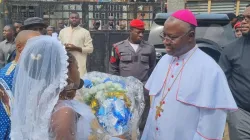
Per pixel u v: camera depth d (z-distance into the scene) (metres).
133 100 2.83
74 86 2.28
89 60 9.78
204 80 2.66
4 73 2.89
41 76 2.17
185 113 2.68
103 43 9.84
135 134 2.80
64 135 2.06
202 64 2.70
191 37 2.73
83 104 2.39
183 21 2.67
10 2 10.23
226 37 6.07
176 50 2.73
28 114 2.15
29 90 2.18
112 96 2.73
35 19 5.02
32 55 2.19
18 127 2.18
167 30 2.70
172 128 2.71
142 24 5.38
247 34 3.80
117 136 2.62
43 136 2.08
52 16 10.19
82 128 2.25
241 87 3.80
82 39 6.65
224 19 6.14
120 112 2.66
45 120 2.10
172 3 11.45
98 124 2.48
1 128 2.82
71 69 2.25
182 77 2.72
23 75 2.21
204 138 2.63
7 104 2.80
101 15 10.26
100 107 2.68
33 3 10.23
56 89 2.15
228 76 3.93
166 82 2.84
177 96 2.71
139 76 5.38
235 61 3.85
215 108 2.63
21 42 2.96
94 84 2.85
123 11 10.30
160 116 2.79
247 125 3.79
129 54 5.37
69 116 2.11
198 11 11.49
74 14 6.68
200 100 2.64
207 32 6.12
